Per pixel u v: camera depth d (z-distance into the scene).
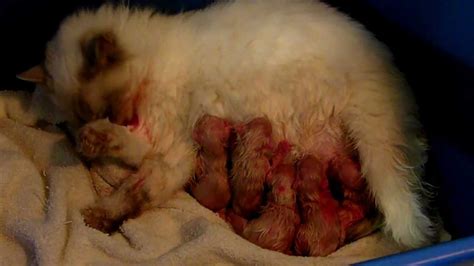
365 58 0.90
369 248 0.88
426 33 0.87
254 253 0.84
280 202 0.88
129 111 0.94
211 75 0.92
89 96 0.92
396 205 0.86
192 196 0.93
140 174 0.91
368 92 0.89
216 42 0.92
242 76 0.91
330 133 0.91
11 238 0.86
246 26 0.92
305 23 0.91
